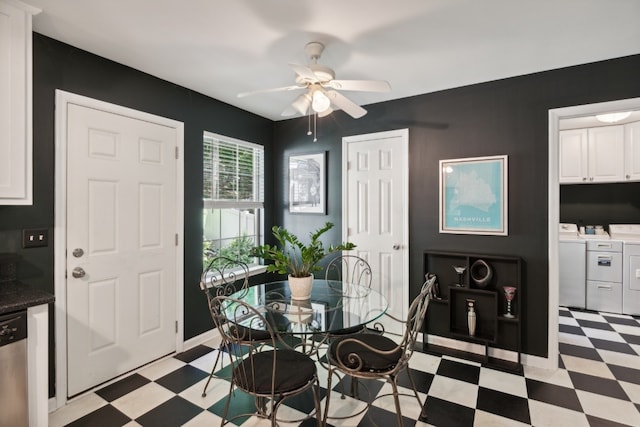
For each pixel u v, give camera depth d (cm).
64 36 201
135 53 224
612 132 397
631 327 344
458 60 237
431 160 304
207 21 186
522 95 263
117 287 239
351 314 199
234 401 213
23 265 193
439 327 302
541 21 186
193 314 296
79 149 217
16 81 167
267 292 244
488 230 277
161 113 268
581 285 403
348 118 349
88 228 222
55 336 205
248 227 371
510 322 266
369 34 201
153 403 211
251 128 364
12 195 167
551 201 253
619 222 422
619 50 221
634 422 190
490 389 226
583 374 246
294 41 209
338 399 217
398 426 178
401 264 321
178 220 282
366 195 340
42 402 162
